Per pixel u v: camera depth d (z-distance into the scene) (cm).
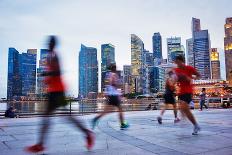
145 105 2353
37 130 761
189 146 508
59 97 443
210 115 1344
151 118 1177
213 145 517
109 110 755
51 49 452
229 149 479
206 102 2812
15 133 700
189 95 656
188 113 654
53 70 445
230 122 952
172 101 945
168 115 1377
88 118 1226
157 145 520
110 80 757
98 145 526
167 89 948
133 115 1416
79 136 643
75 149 490
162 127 812
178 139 587
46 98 446
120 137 620
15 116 1606
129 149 487
